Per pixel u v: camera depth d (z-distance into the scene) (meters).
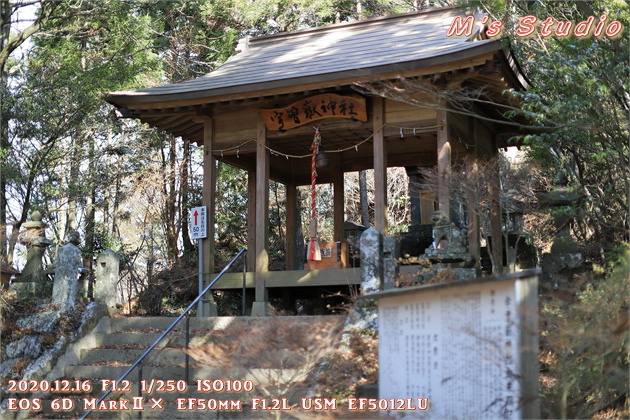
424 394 4.77
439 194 8.96
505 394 4.28
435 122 9.30
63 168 16.44
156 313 13.89
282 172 12.67
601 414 5.65
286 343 6.73
